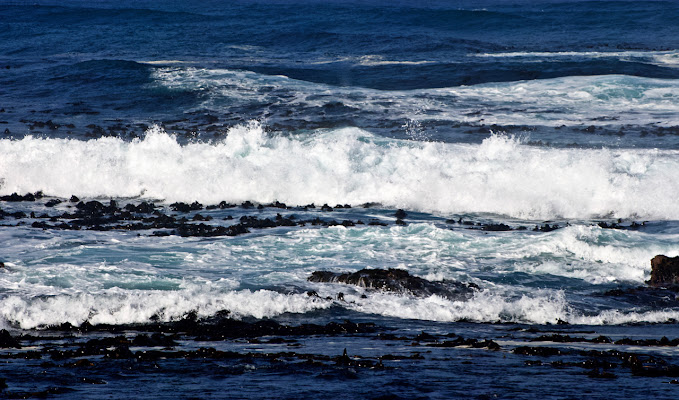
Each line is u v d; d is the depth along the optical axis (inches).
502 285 2119.8
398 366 1279.5
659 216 2992.1
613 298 2057.1
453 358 1366.9
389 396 1040.2
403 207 3208.7
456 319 1870.1
